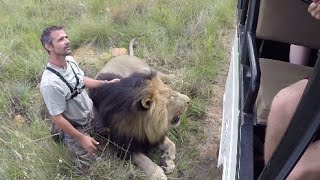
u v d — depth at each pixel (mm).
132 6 4703
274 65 1790
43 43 2402
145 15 4574
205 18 4391
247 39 1652
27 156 2584
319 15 1435
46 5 4965
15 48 4082
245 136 1364
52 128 2852
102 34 4262
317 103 730
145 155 2809
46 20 4617
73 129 2555
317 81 727
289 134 804
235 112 1788
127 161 2730
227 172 1712
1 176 2521
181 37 4148
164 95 2645
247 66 1688
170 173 2742
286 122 1108
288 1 1681
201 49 3963
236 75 1980
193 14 4566
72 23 4484
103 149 2691
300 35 1740
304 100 761
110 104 2689
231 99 2141
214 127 3162
